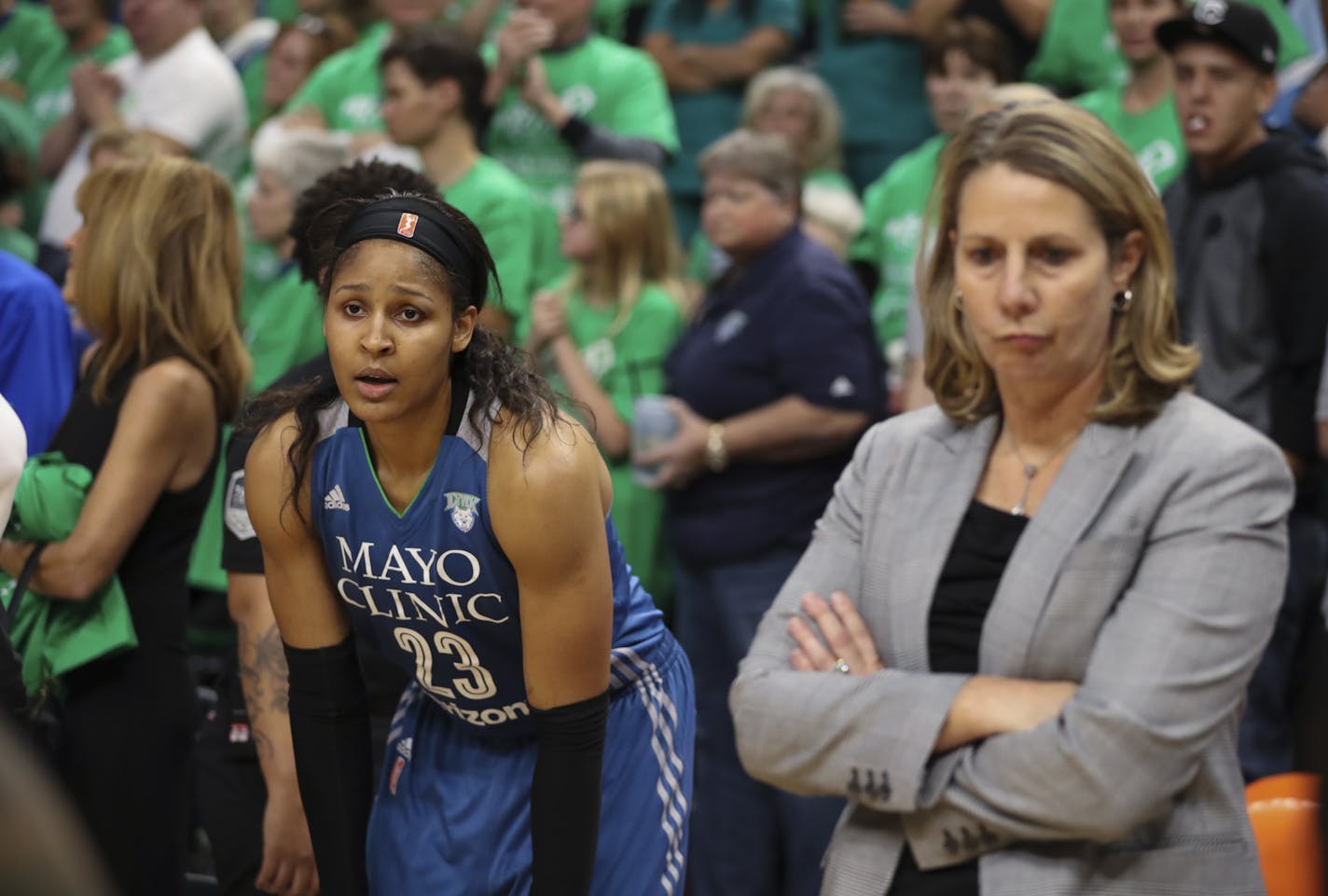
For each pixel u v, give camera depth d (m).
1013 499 7.71
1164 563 7.26
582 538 6.86
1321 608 10.62
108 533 10.02
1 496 8.54
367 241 6.52
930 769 7.42
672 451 14.90
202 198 10.49
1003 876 7.24
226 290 10.62
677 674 8.36
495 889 7.71
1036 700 7.26
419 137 16.59
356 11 23.33
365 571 7.12
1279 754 12.70
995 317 7.51
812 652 7.89
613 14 22.94
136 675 10.41
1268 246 13.05
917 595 7.72
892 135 21.61
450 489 6.84
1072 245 7.41
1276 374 13.07
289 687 7.69
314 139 15.71
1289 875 8.26
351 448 7.01
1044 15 20.61
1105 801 7.02
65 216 18.81
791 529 14.83
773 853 14.77
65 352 11.52
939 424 8.07
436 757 8.01
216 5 24.03
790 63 23.06
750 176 14.86
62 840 3.01
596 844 7.36
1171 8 16.03
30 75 25.66
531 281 17.28
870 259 19.12
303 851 9.59
